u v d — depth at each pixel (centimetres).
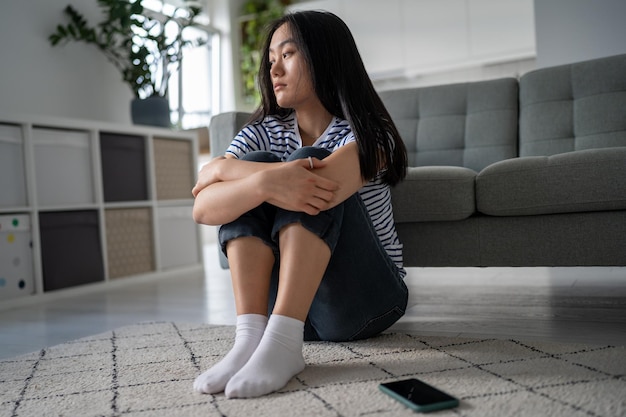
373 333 156
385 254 142
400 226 192
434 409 101
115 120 396
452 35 512
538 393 107
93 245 312
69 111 365
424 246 189
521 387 111
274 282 139
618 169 163
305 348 150
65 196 301
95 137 315
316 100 143
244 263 124
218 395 116
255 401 110
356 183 127
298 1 596
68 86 365
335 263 133
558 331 162
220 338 172
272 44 142
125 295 288
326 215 121
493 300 217
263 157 131
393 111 254
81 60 374
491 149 234
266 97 153
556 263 173
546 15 325
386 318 149
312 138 148
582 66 228
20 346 187
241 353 119
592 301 204
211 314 222
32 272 280
